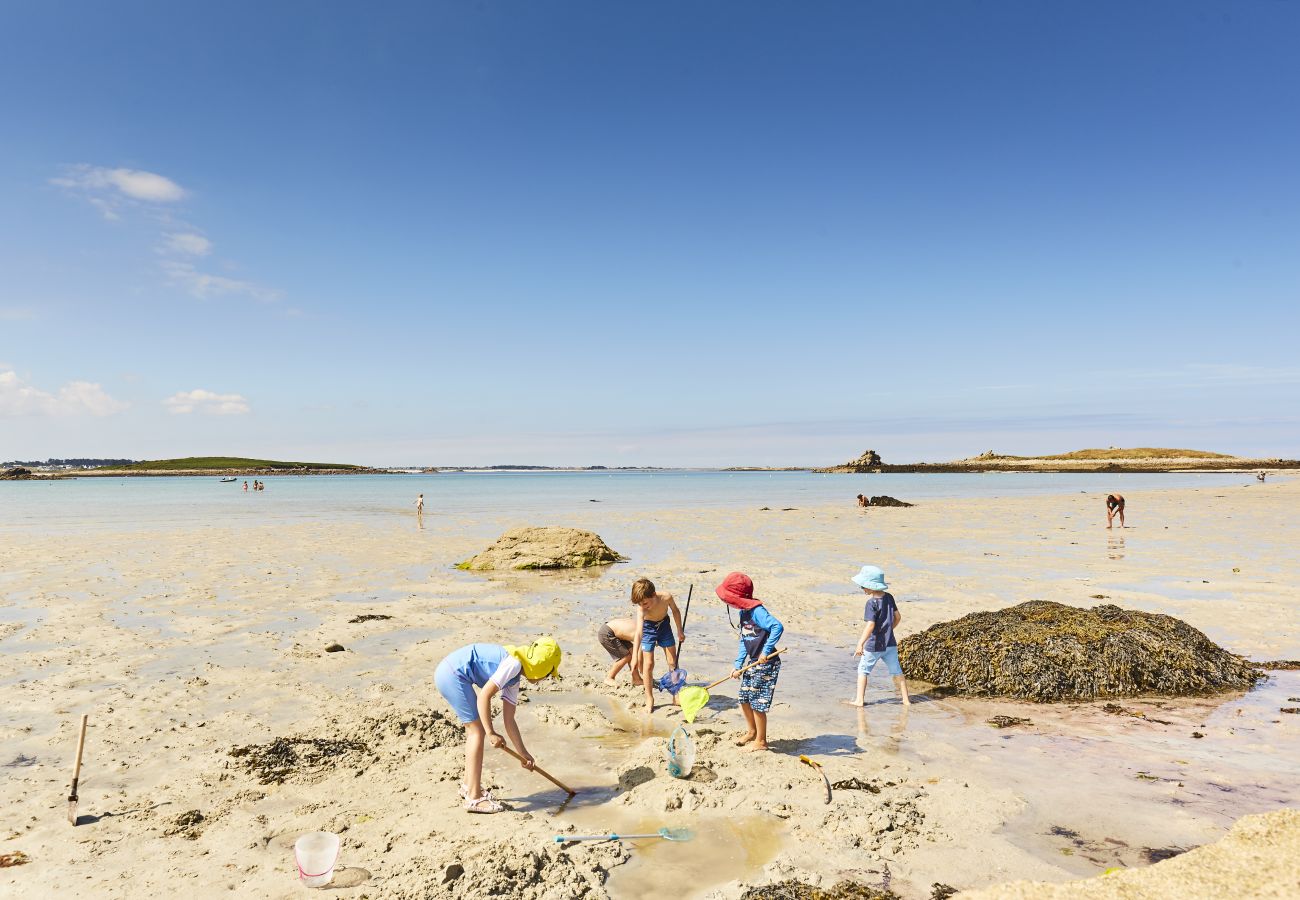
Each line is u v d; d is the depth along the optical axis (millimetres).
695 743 6852
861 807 5492
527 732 7293
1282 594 13688
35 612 12805
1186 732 7215
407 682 8836
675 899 4367
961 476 125438
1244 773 6176
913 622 11906
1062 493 61812
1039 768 6332
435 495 69500
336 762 6461
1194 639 9008
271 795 5848
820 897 4355
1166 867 3904
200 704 8008
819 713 7902
